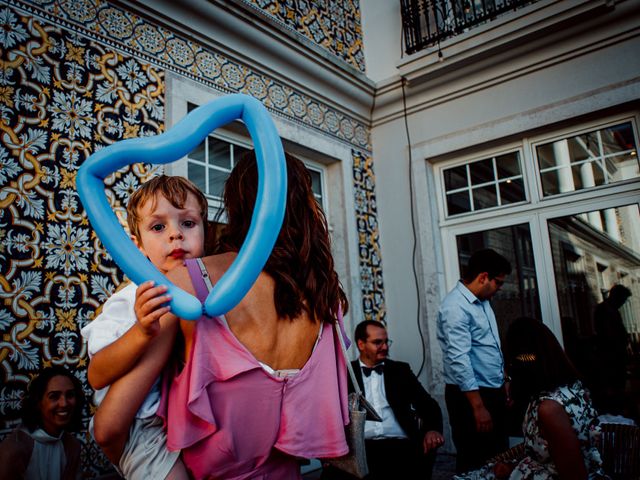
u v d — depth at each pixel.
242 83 3.65
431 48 4.36
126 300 0.81
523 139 4.24
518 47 4.06
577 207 3.93
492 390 3.06
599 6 3.60
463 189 4.56
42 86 2.47
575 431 1.57
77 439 2.27
